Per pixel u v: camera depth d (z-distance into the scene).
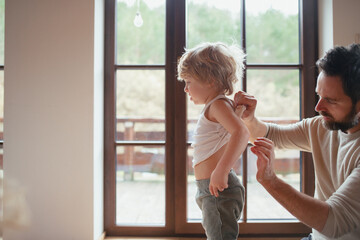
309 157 1.93
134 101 1.98
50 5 1.75
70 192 1.75
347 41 1.72
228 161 1.01
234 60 1.23
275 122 1.96
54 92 1.75
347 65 0.93
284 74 1.96
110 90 1.96
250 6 1.94
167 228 1.96
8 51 1.75
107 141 1.96
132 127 1.98
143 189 1.99
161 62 1.97
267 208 1.96
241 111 1.21
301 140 1.29
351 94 0.93
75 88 1.75
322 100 1.00
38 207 1.75
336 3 1.72
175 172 1.94
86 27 1.75
